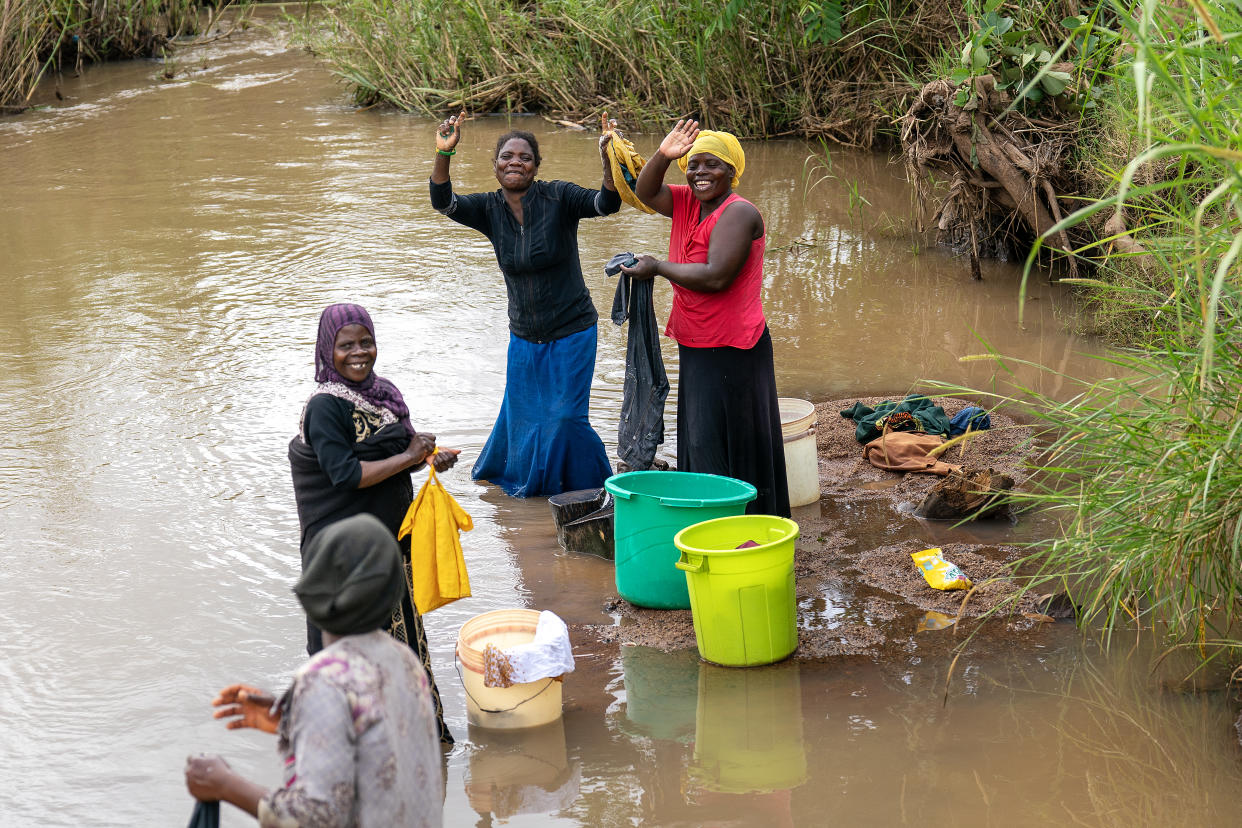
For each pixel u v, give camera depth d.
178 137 15.88
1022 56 8.84
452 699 4.45
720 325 5.30
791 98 15.05
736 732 4.15
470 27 17.17
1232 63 3.69
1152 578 4.46
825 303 9.33
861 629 4.83
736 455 5.46
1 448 6.75
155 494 6.17
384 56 17.58
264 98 18.58
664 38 15.41
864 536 5.71
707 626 4.57
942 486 5.78
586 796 3.81
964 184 9.60
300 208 12.33
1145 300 6.31
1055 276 9.73
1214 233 3.94
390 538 2.47
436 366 8.04
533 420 6.23
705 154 5.18
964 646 4.66
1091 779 3.80
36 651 4.73
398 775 2.38
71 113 17.48
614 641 4.86
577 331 6.12
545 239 5.92
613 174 5.61
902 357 8.09
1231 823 3.56
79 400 7.45
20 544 5.64
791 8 14.50
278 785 3.87
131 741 4.13
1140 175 7.43
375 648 2.45
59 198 12.84
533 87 17.00
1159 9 3.69
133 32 21.73
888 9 13.30
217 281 9.98
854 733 4.12
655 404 5.67
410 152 14.80
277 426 7.03
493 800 3.80
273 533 5.74
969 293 9.42
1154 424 4.25
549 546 5.77
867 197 12.42
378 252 10.81
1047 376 7.56
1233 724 4.07
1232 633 4.61
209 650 4.71
